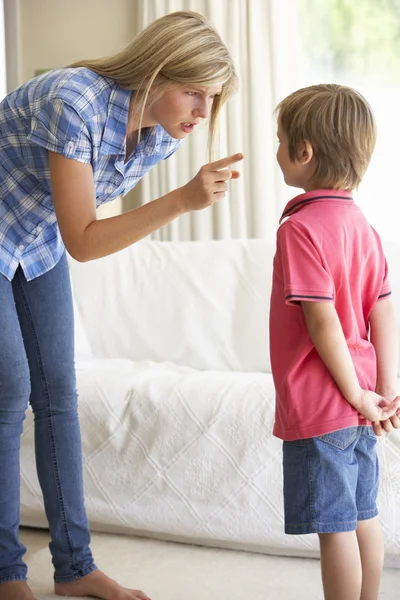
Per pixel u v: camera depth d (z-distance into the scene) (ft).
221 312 8.84
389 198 11.91
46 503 6.10
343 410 4.75
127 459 7.20
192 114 5.16
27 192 5.38
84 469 7.30
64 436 6.02
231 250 9.07
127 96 5.12
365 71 12.05
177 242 9.43
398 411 5.02
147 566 6.69
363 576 5.10
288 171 5.16
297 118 5.00
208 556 6.92
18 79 13.21
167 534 7.25
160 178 12.39
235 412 6.96
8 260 5.44
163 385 7.36
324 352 4.67
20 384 5.46
